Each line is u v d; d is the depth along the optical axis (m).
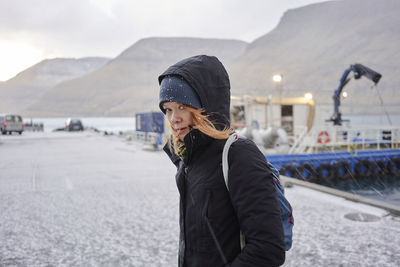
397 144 15.48
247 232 1.06
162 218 5.20
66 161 13.20
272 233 1.03
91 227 4.82
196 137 1.17
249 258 1.03
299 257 3.55
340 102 16.22
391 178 13.98
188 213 1.25
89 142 24.27
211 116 1.20
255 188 1.07
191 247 1.23
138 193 7.14
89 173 10.06
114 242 4.19
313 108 18.75
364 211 5.29
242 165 1.11
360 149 16.03
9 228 4.83
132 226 4.83
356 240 3.99
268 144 14.81
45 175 9.81
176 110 1.21
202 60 1.21
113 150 18.03
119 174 9.80
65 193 7.29
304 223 4.71
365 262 3.37
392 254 3.55
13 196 7.03
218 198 1.16
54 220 5.22
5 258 3.73
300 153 14.90
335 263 3.37
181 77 1.17
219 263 1.14
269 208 1.06
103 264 3.54
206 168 1.19
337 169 13.40
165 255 3.75
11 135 34.09
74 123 43.41
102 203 6.29
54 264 3.56
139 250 3.91
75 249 3.98
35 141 25.44
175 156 1.42
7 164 12.45
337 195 6.40
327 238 4.09
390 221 4.73
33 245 4.14
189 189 1.26
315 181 13.17
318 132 16.02
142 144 21.98
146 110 23.23
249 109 18.34
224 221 1.15
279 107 18.81
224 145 1.18
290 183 7.28
